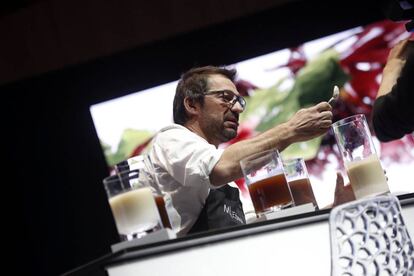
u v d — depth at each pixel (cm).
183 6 629
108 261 206
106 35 639
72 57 639
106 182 225
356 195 249
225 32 618
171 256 209
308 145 570
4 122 634
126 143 615
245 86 602
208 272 211
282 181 247
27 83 638
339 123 251
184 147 306
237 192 335
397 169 552
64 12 647
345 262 191
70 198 624
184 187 307
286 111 592
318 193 566
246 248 214
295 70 599
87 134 623
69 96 632
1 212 630
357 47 594
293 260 216
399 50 317
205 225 313
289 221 217
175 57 624
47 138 630
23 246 629
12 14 649
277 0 611
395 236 189
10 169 632
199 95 344
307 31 602
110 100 626
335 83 591
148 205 223
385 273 186
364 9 596
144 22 634
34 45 645
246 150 298
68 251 624
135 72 629
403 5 278
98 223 621
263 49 608
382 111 307
